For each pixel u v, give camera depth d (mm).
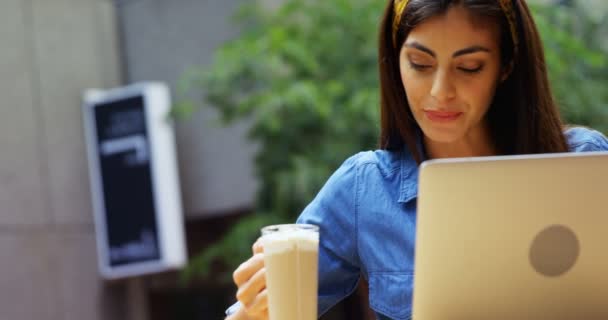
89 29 8688
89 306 8492
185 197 8305
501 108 1888
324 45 6918
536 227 1485
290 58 6863
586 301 1532
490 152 1925
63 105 8500
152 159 8047
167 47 8383
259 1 7559
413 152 1871
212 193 8141
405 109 1888
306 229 1576
